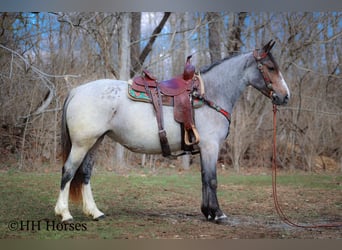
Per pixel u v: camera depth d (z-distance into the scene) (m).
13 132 10.37
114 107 4.54
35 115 10.01
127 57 10.75
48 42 11.12
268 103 11.60
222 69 4.87
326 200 6.67
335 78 12.19
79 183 4.70
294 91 11.75
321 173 10.65
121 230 4.31
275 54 12.09
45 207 5.55
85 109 4.46
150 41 12.50
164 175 9.77
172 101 4.61
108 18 11.52
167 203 6.21
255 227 4.63
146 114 4.57
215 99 4.78
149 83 4.67
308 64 12.20
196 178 9.20
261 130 11.61
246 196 6.95
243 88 4.97
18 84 10.24
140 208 5.74
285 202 6.45
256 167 11.29
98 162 10.46
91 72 10.94
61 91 10.05
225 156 11.44
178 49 12.24
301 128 11.48
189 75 4.73
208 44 13.05
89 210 4.74
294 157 11.23
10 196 6.25
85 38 11.08
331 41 11.95
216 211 4.68
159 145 4.65
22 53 9.86
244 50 12.62
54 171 9.31
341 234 4.39
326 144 11.52
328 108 11.80
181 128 4.61
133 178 8.80
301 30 12.05
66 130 4.61
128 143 4.68
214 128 4.68
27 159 9.94
